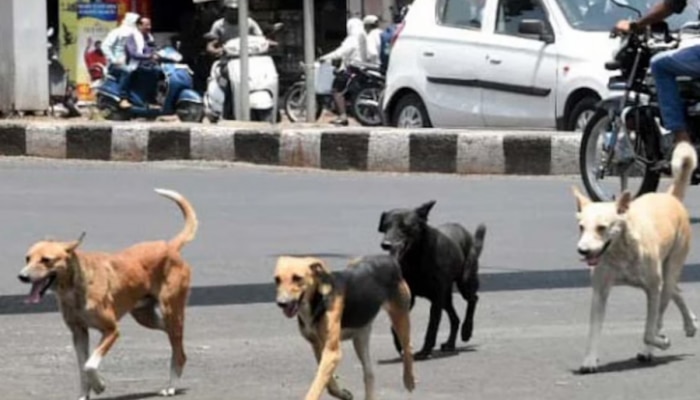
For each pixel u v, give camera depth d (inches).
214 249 548.1
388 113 909.8
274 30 1254.3
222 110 1055.6
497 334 418.3
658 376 366.6
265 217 622.2
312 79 964.0
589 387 357.1
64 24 1248.2
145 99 1008.2
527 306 454.9
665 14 611.5
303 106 1156.5
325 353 316.8
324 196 685.9
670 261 381.4
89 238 571.2
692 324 403.9
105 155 856.3
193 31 1312.7
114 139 853.8
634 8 738.2
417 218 379.2
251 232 584.7
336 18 1380.4
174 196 357.4
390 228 377.4
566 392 352.8
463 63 856.3
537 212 629.9
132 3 1269.7
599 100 784.9
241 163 831.7
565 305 455.5
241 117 954.7
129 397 352.2
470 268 400.2
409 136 800.3
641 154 615.5
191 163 829.8
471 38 855.7
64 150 864.3
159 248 348.2
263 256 534.0
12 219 617.6
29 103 976.3
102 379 362.9
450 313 399.5
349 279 323.3
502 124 840.3
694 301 455.2
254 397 352.2
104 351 335.0
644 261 366.0
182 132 847.1
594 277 369.7
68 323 337.7
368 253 534.0
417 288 384.5
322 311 316.2
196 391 358.3
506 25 844.0
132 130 851.4
